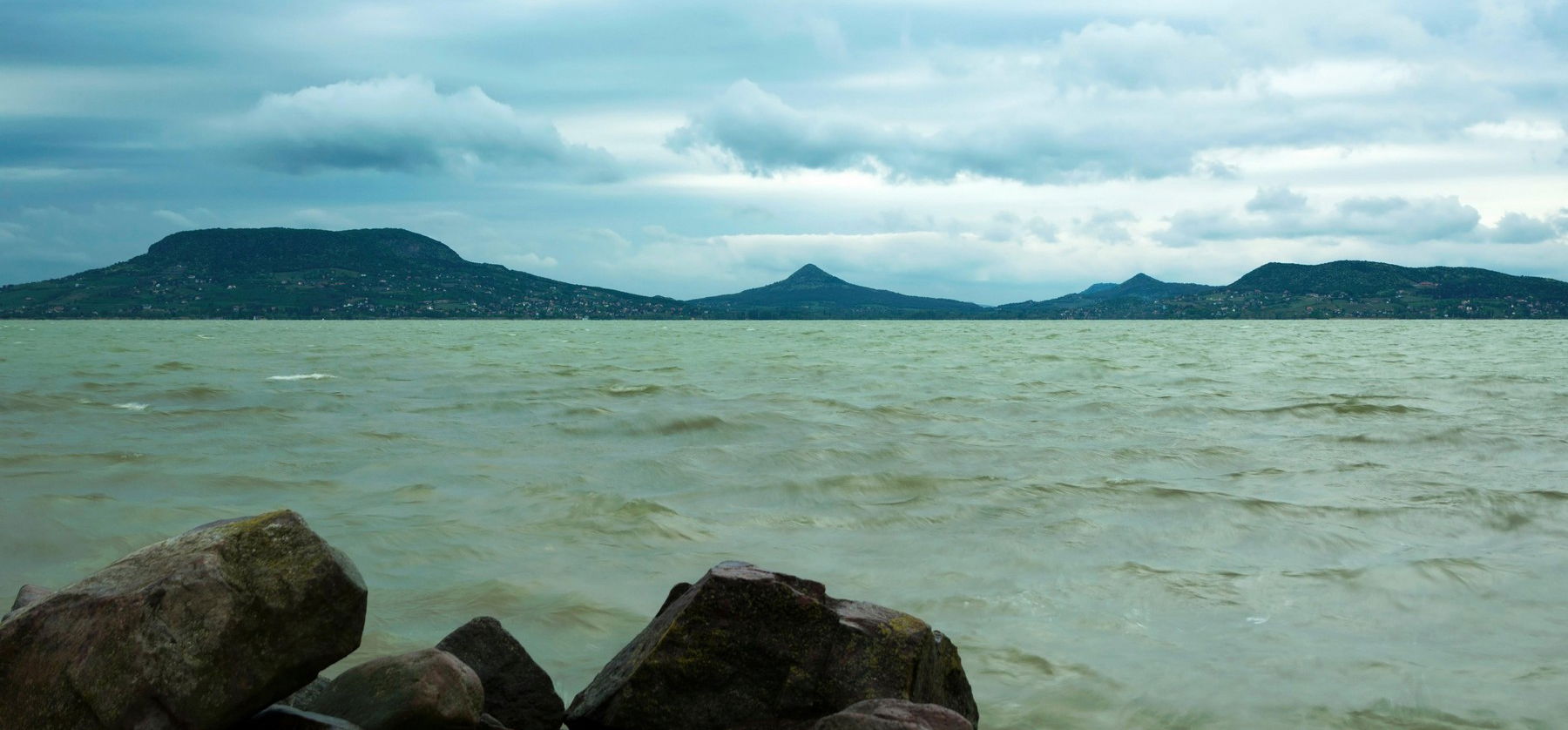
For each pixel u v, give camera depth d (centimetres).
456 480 1986
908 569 1359
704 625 734
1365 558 1424
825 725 613
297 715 619
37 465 2072
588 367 5666
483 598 1207
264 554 632
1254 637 1087
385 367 5525
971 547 1480
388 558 1384
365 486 1922
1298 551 1459
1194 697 923
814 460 2262
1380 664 1005
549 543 1486
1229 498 1811
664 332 16312
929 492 1898
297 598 626
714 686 723
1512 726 865
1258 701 915
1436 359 6894
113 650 573
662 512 1673
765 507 1770
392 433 2656
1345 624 1134
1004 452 2389
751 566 784
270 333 14312
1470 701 916
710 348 8906
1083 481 2002
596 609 1177
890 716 604
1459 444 2520
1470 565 1362
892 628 739
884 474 2067
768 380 4641
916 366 5822
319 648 635
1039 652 1032
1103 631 1103
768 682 727
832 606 770
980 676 970
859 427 2827
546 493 1831
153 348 7850
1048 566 1370
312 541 647
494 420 2950
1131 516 1689
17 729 557
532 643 1065
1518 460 2289
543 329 18725
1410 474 2094
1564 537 1555
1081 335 14050
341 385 4162
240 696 602
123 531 1548
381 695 641
